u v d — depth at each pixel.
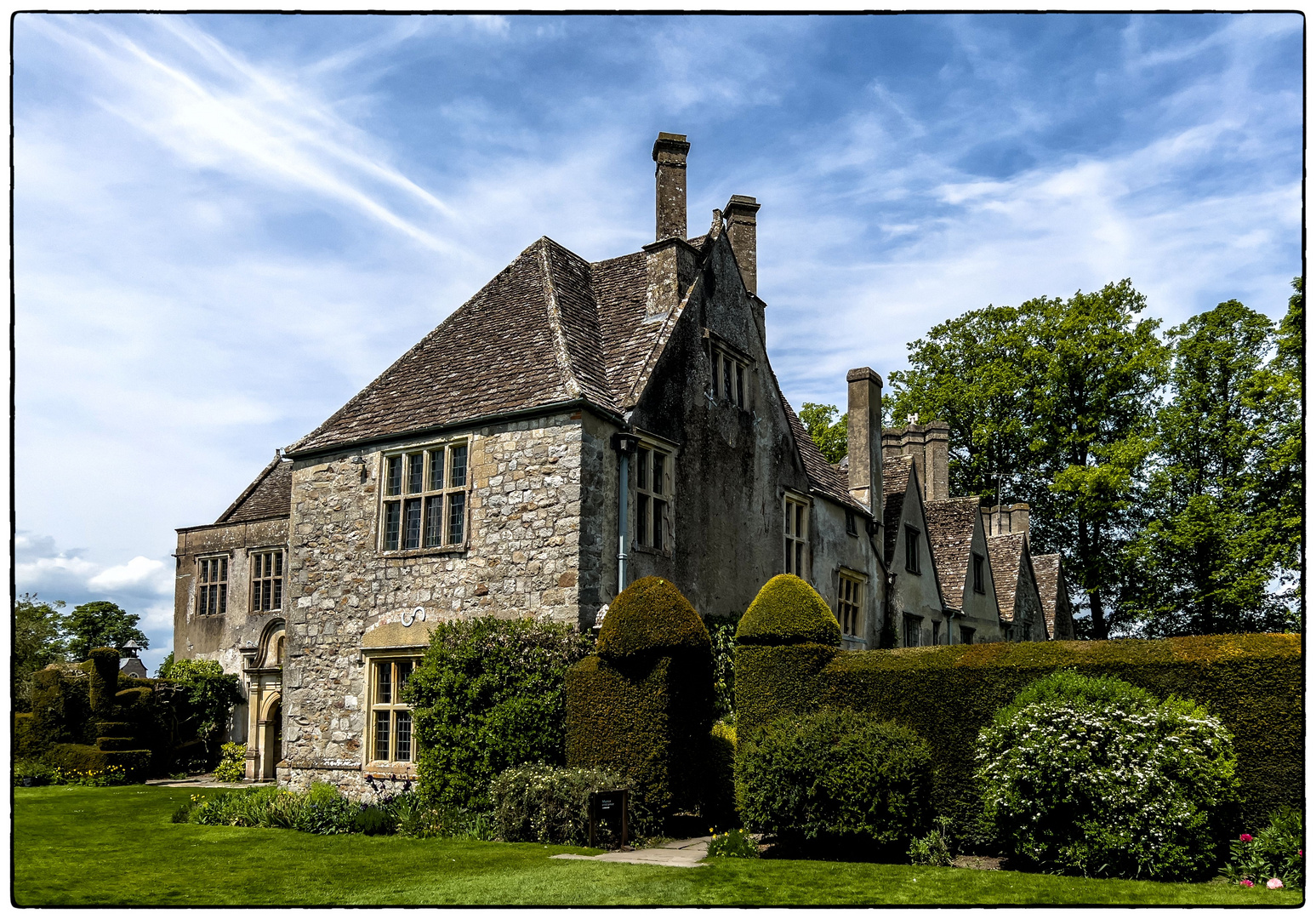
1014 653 10.70
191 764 27.17
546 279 17.23
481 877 8.80
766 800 10.25
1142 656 9.98
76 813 15.53
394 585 15.20
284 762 15.80
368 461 15.98
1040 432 35.47
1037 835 9.31
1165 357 33.31
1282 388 27.50
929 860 9.78
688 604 12.12
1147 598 32.25
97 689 24.66
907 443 29.83
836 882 8.53
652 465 15.18
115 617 48.53
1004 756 9.54
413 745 14.55
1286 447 27.67
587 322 17.19
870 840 10.31
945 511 28.84
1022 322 36.94
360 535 15.82
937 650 11.29
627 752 11.78
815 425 41.06
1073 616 36.88
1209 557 31.33
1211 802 8.80
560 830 11.28
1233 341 32.16
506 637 13.02
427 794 12.88
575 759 12.20
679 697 11.91
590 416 13.94
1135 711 9.21
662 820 11.48
